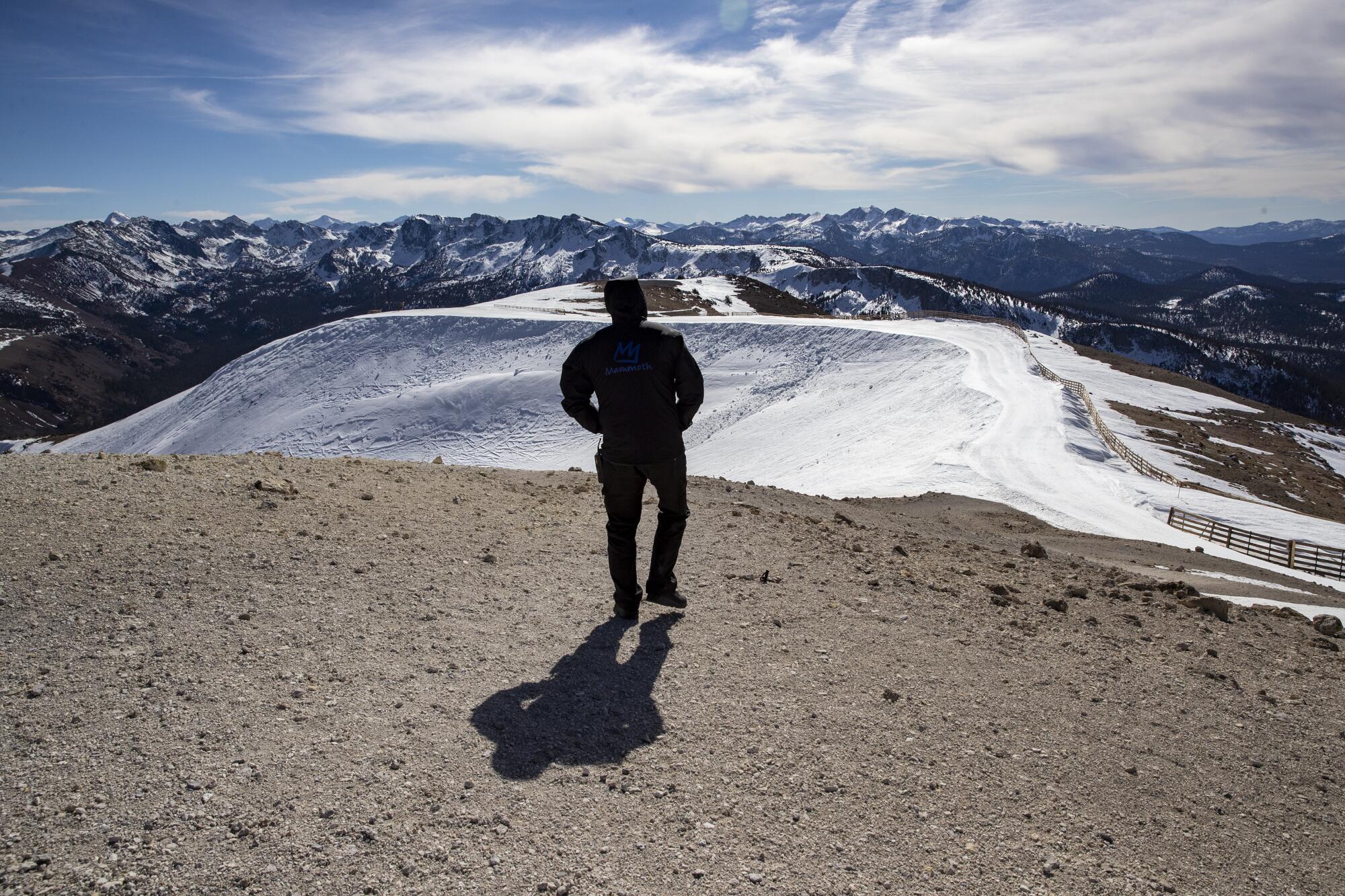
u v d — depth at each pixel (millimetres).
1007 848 2943
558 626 4852
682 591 5641
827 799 3174
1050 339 88562
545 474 10984
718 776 3293
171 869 2504
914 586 6262
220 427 74688
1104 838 3076
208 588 4844
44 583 4586
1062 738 3883
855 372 60094
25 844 2549
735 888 2613
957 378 50812
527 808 2980
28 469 6891
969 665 4727
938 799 3236
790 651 4680
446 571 5656
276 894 2439
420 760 3248
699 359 68625
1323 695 4828
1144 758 3770
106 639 4078
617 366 4582
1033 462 31312
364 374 76812
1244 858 3049
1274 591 11727
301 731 3398
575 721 3682
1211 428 55469
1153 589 7414
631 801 3074
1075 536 18000
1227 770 3730
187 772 3020
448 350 78250
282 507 6707
